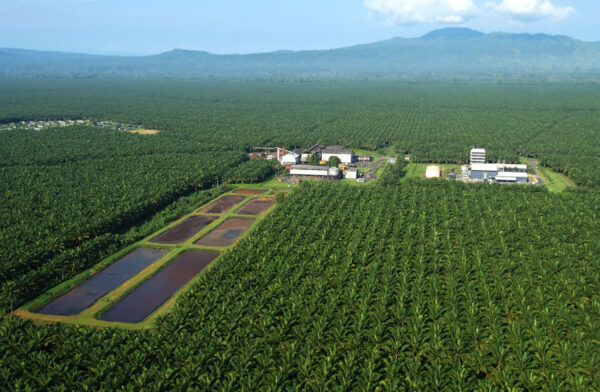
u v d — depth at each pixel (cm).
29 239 13362
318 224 14925
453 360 8219
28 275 11375
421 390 7550
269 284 11125
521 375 7850
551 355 8388
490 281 11144
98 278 12444
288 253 12825
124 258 13725
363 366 8181
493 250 12681
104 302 11056
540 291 10194
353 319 9544
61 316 10450
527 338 8881
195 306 10038
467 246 13275
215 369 7881
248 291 10531
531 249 12706
